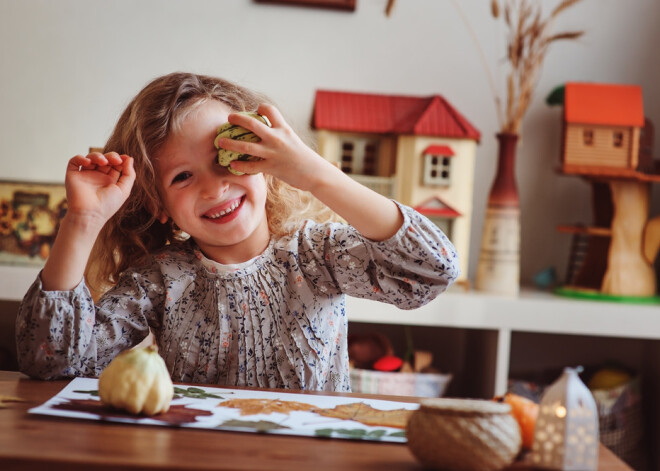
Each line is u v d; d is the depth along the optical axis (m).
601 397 1.88
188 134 0.96
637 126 1.85
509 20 1.96
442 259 0.93
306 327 1.03
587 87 1.89
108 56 1.99
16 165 1.99
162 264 1.06
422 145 1.81
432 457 0.59
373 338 1.91
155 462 0.56
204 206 0.96
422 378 1.80
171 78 1.03
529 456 0.65
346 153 1.85
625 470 0.62
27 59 1.98
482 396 1.86
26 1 1.97
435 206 1.83
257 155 0.84
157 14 1.99
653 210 2.09
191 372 1.03
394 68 2.04
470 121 2.05
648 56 2.07
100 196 0.88
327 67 2.03
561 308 1.75
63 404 0.72
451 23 2.04
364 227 0.91
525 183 2.08
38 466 0.56
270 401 0.78
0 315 2.03
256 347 1.03
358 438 0.66
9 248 1.80
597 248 1.96
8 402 0.73
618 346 2.12
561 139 1.97
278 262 1.05
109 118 1.99
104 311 0.99
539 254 2.09
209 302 1.04
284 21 2.01
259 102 1.11
